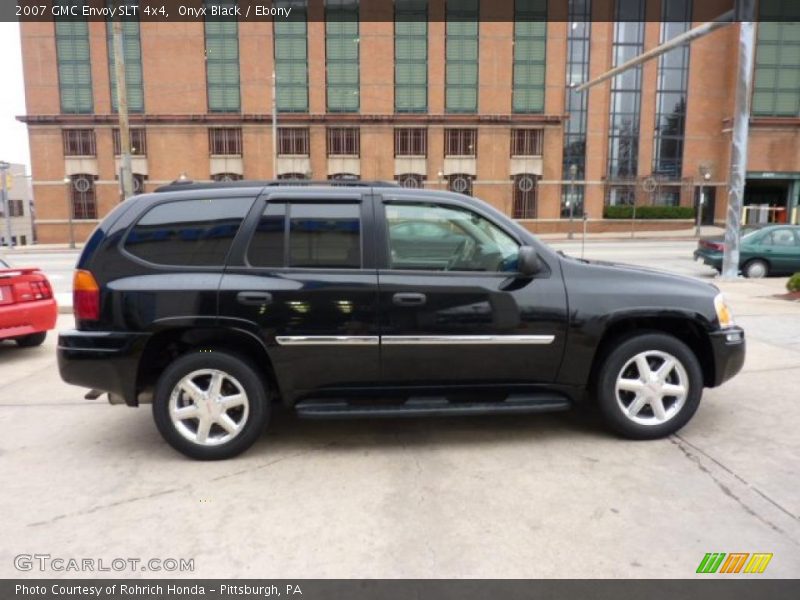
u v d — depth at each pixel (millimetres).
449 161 39156
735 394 5410
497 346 4207
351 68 38062
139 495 3643
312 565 2920
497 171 39500
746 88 14039
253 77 37656
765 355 6742
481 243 4316
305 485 3762
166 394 4055
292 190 4230
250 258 4113
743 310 9703
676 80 43438
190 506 3502
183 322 3998
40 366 6891
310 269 4125
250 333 4035
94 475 3926
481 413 4180
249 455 4230
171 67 37312
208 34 37281
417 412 4133
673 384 4418
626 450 4250
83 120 37344
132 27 36969
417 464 4062
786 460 4047
